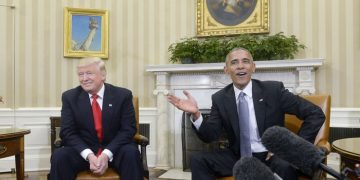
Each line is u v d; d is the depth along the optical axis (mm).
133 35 4562
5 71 4266
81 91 2504
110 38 4574
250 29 4250
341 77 3914
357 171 542
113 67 4570
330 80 3957
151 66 4293
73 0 4492
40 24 4395
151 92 4562
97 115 2418
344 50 3904
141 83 4574
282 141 596
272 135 606
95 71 2393
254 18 4238
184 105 2037
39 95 4383
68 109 2434
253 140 2123
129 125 2422
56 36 4438
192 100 2074
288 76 3971
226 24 4363
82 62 2430
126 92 2521
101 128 2398
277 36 3930
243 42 3957
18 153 2617
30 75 4359
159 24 4559
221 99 2211
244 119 2125
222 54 4094
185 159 4219
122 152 2227
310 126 2014
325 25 3977
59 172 2139
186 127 4219
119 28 4570
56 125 4102
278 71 4000
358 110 3807
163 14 4574
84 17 4492
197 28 4465
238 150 2115
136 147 2303
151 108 4527
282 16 4164
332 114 3904
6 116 4230
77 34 4469
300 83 3842
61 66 4441
